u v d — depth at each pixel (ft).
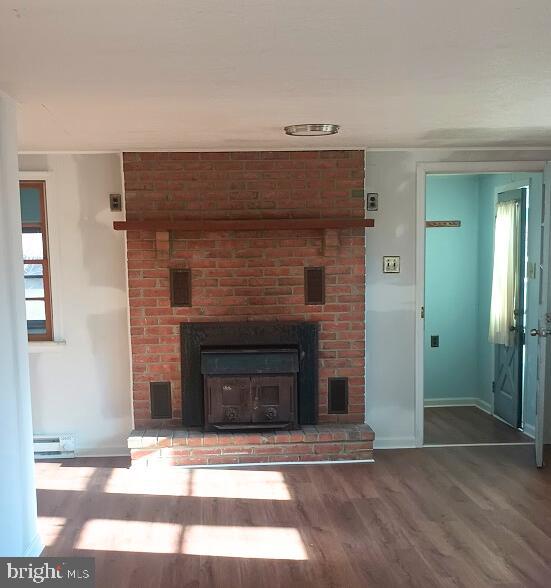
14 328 8.76
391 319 14.96
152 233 14.06
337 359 14.62
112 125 11.03
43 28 5.93
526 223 15.98
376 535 10.41
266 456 13.98
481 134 12.74
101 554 9.82
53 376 14.55
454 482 12.86
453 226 18.97
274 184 14.21
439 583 8.88
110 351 14.58
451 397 19.38
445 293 19.21
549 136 13.10
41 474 13.47
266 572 9.22
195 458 13.80
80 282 14.43
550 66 7.54
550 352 15.23
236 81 8.07
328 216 14.35
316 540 10.23
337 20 5.82
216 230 13.94
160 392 14.37
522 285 16.31
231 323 14.28
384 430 15.17
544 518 11.06
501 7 5.53
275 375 13.93
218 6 5.41
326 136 12.69
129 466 13.96
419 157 14.67
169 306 14.21
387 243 14.82
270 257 14.33
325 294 14.47
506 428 16.88
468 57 7.11
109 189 14.30
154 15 5.62
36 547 9.52
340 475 13.28
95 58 6.94
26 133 11.79
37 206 14.35
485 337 18.80
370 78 8.03
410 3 5.42
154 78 7.85
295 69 7.52
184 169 14.05
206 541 10.23
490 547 9.96
